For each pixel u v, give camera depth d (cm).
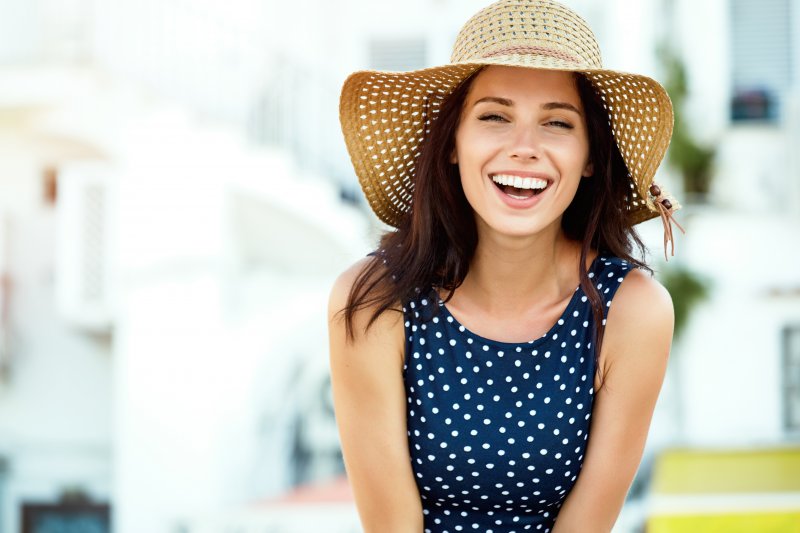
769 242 829
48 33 821
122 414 758
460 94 198
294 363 793
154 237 756
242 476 754
